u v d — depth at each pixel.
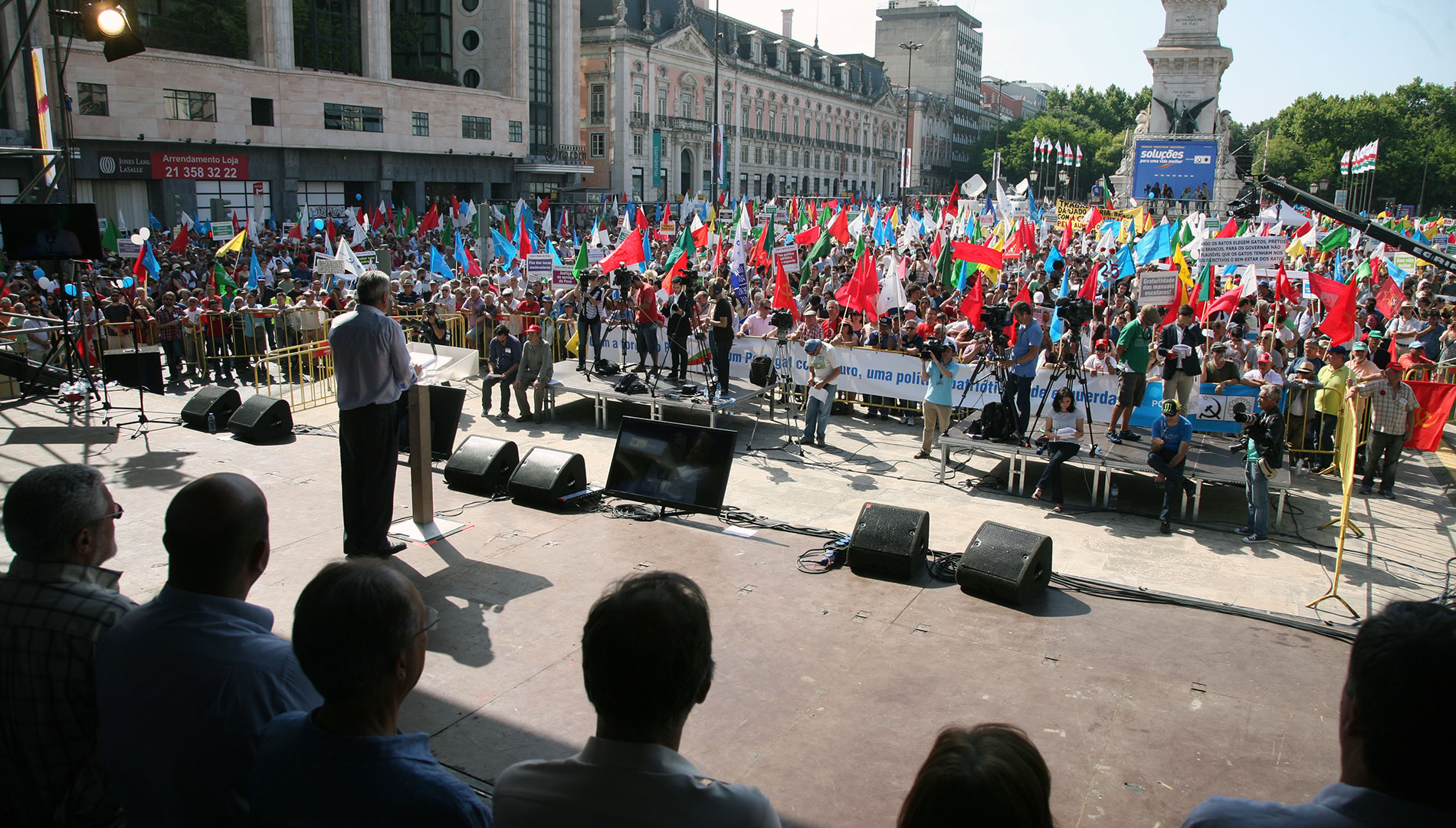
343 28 50.78
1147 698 5.48
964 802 1.96
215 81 43.22
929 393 12.53
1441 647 1.76
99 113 39.19
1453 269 7.45
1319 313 18.69
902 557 7.26
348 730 2.31
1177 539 9.81
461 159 57.41
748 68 95.81
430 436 8.59
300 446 11.76
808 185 111.75
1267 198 34.59
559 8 65.44
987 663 5.93
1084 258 28.55
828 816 4.35
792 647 6.13
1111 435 11.93
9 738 2.96
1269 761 4.84
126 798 2.72
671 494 8.93
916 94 136.88
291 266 28.45
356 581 2.32
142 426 12.45
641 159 81.38
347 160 50.47
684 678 2.12
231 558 2.77
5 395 14.20
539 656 5.98
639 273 20.56
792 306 16.58
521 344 15.18
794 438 13.89
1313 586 8.49
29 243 11.73
